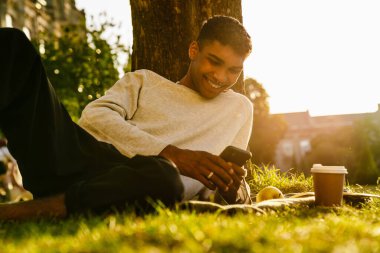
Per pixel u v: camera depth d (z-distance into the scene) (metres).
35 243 1.73
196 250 1.49
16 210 2.39
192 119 3.46
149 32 5.15
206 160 2.81
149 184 2.44
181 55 5.10
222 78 3.42
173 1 5.10
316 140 31.45
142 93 3.52
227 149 2.92
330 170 3.42
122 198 2.43
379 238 1.92
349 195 3.96
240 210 2.62
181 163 2.85
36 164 2.71
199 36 3.53
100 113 3.16
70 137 2.82
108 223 2.15
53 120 2.71
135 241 1.67
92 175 2.76
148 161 2.49
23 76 2.65
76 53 18.53
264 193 4.13
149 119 3.44
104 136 3.12
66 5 35.53
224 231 1.77
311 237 1.77
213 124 3.50
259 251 1.50
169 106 3.49
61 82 18.09
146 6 5.15
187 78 3.64
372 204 3.84
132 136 3.05
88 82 18.30
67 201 2.40
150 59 5.14
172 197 2.47
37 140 2.70
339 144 29.27
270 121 38.31
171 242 1.64
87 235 1.80
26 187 2.82
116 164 2.88
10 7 28.59
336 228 2.06
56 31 34.56
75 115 18.39
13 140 2.70
